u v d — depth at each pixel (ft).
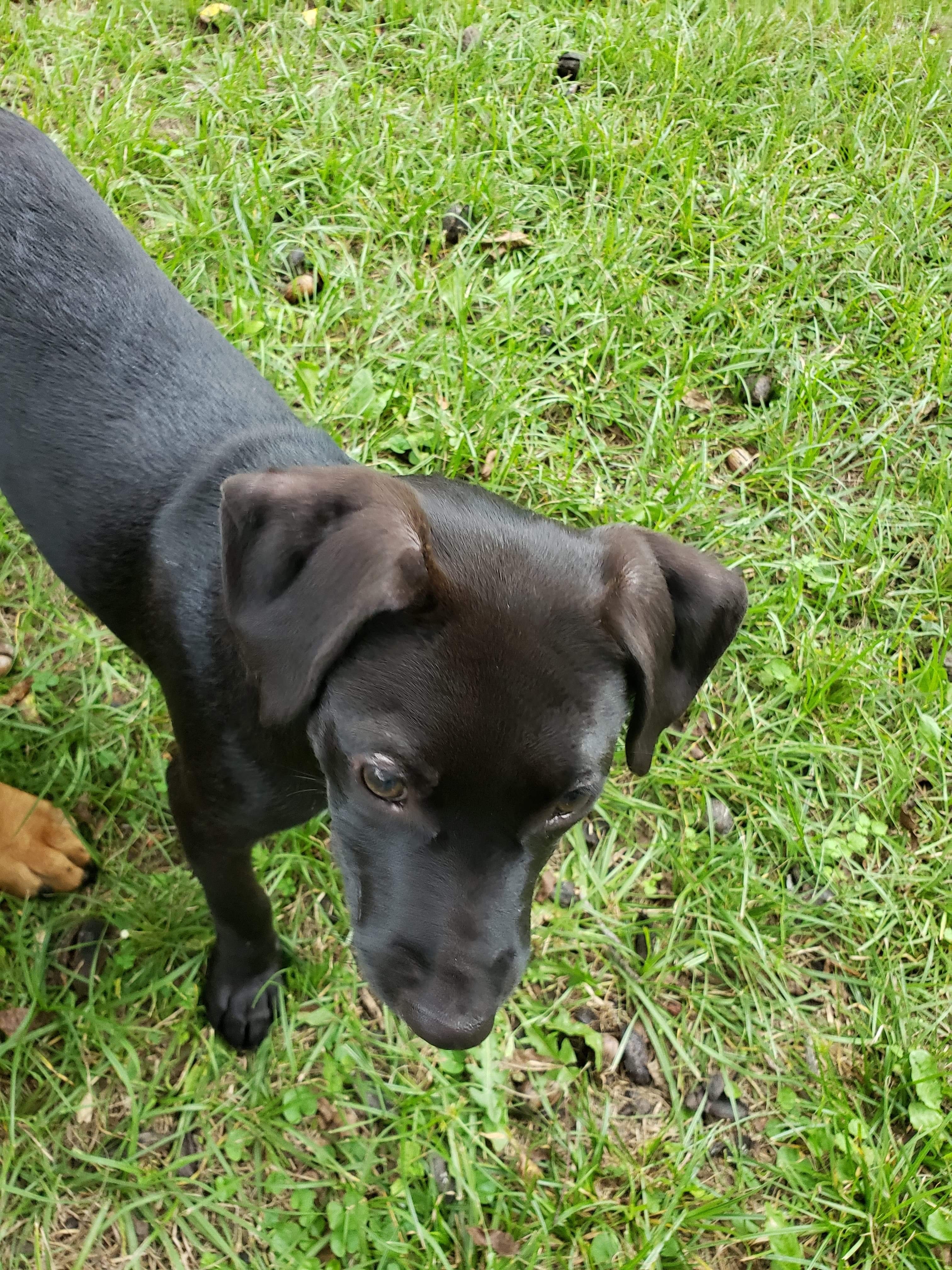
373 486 1.20
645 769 1.33
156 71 2.94
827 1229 1.69
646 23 3.34
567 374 2.54
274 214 2.69
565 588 1.22
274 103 2.89
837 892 2.05
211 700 1.43
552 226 2.79
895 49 3.52
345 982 1.82
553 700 1.17
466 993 1.22
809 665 2.24
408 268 2.68
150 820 1.95
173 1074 1.73
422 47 3.17
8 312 1.60
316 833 1.95
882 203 3.08
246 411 1.63
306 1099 1.71
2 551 2.15
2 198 1.66
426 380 2.45
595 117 3.02
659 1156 1.75
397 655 1.18
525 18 3.24
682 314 2.71
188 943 1.82
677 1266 1.66
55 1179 1.60
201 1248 1.59
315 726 1.27
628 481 2.43
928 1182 1.76
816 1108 1.82
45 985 1.77
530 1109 1.77
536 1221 1.66
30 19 2.88
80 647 2.07
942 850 2.12
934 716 2.23
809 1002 1.96
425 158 2.84
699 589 1.32
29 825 1.80
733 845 2.05
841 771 2.16
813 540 2.46
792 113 3.25
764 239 2.88
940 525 2.47
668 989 1.92
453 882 1.23
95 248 1.67
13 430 1.61
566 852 2.00
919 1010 1.93
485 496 1.36
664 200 2.95
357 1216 1.61
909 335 2.76
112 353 1.60
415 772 1.18
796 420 2.63
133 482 1.56
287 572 1.18
